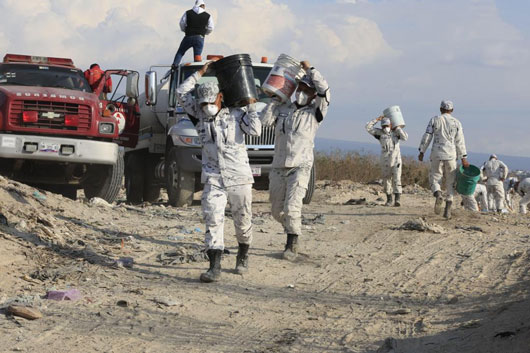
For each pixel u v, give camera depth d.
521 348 4.30
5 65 12.30
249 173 6.76
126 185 16.48
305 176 7.90
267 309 5.82
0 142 10.83
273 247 8.88
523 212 19.19
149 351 4.58
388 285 6.82
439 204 12.80
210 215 6.68
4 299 5.66
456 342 4.71
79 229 9.04
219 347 4.73
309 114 7.81
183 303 5.85
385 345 4.66
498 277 7.13
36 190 10.52
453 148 12.70
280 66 7.73
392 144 15.26
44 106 11.04
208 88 6.46
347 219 12.18
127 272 7.00
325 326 5.31
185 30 14.13
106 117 11.59
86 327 5.03
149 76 12.82
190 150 13.54
